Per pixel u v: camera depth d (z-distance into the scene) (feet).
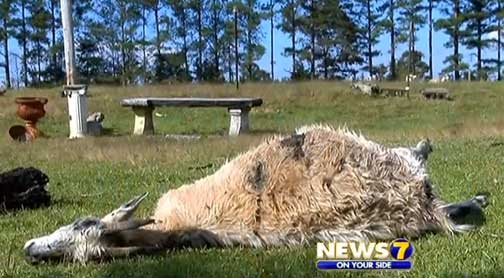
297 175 10.90
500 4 154.71
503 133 37.04
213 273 9.35
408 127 53.98
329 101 74.54
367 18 170.50
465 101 75.66
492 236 11.06
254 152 11.52
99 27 158.81
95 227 9.80
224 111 64.08
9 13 153.07
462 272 9.11
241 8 157.07
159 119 60.80
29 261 9.86
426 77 149.18
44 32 157.99
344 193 10.71
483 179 17.26
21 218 14.32
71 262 9.75
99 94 76.23
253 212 10.76
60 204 16.14
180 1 163.22
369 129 53.93
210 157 26.48
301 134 11.59
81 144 34.32
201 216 10.85
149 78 160.76
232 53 164.25
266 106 70.90
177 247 10.61
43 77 158.30
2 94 75.05
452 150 26.12
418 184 11.30
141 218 10.84
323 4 167.84
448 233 11.26
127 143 34.60
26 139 41.09
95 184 19.53
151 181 19.69
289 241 10.64
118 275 9.34
